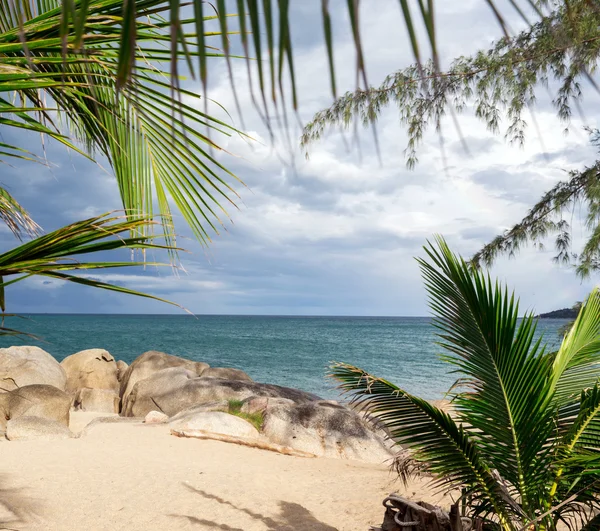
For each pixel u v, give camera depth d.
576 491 3.16
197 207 2.63
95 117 2.56
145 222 1.80
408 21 0.53
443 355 3.30
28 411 9.06
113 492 5.96
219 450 8.09
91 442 8.09
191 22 1.91
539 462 3.16
